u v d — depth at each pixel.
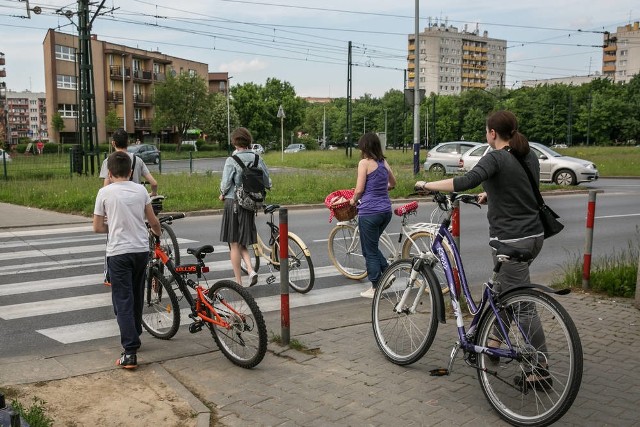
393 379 4.35
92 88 25.06
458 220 6.08
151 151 44.81
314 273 7.77
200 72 90.38
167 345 5.29
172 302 5.36
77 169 24.77
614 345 4.98
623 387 4.12
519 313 3.76
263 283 7.75
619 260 7.54
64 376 4.46
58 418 3.75
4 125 91.06
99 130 68.69
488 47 178.38
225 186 6.80
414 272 4.60
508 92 114.00
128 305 4.68
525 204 4.11
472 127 106.06
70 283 7.80
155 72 77.56
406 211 6.73
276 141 95.19
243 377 4.46
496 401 3.80
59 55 65.25
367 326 5.68
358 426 3.64
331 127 141.75
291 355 4.88
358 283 7.86
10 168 25.06
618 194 20.17
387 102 122.06
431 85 167.00
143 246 4.78
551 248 10.35
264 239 10.27
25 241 11.23
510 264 4.14
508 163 4.06
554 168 23.38
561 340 3.59
